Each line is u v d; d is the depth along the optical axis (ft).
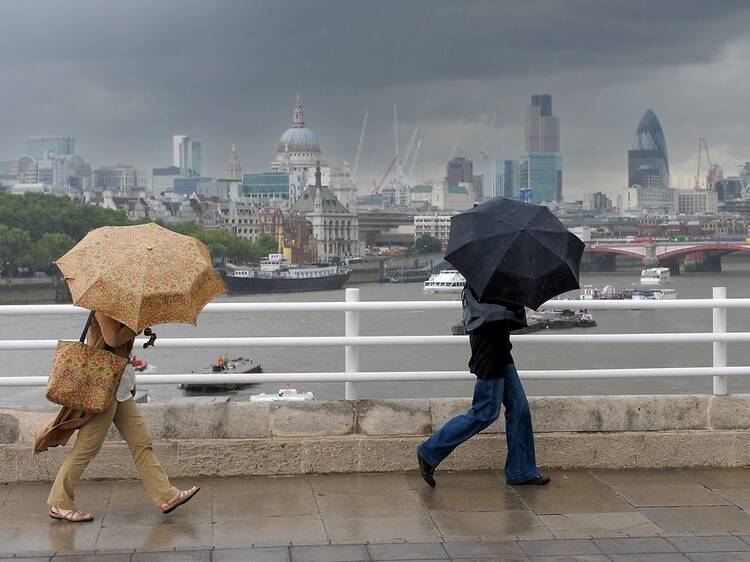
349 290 27.68
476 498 25.57
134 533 22.72
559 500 25.43
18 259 558.15
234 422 27.84
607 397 28.86
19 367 169.27
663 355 167.94
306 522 23.54
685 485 26.89
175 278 21.75
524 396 26.37
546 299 24.39
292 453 27.61
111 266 21.57
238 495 25.77
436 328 194.90
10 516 23.99
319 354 180.86
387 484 26.81
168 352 188.75
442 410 28.37
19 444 27.02
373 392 116.06
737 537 22.48
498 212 24.93
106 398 22.81
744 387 120.67
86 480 26.84
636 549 21.62
